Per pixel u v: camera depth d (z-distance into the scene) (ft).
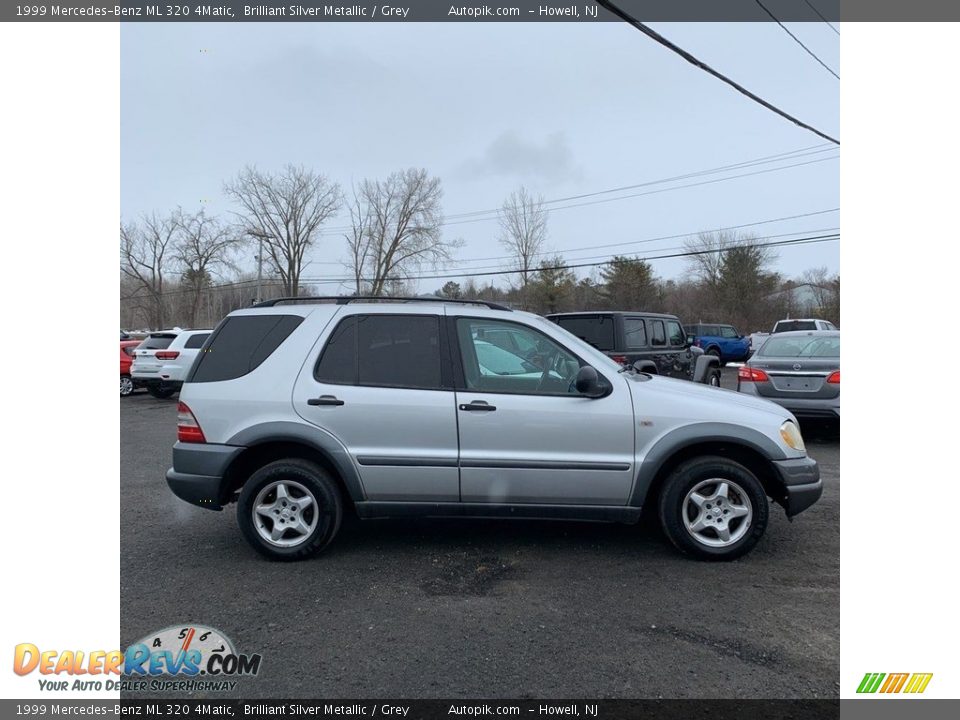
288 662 10.86
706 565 14.90
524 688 10.09
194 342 49.70
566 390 15.21
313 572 14.65
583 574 14.43
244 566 15.01
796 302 170.50
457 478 14.93
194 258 174.09
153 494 21.89
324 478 15.15
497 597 13.28
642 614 12.47
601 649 11.19
